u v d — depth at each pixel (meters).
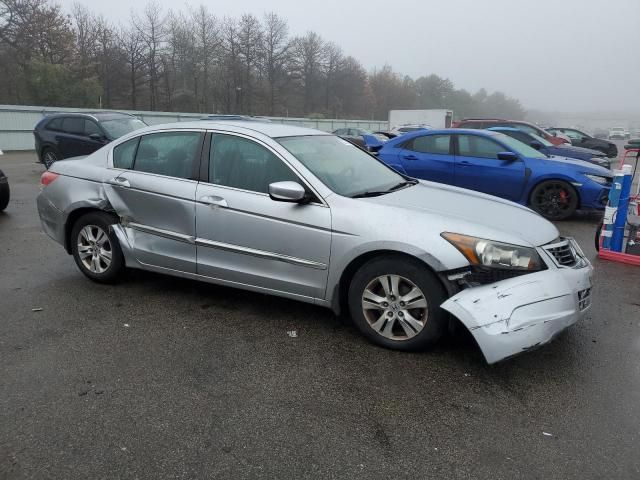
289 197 3.62
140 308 4.39
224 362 3.46
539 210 8.72
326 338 3.84
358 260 3.67
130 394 3.06
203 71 58.38
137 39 52.47
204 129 4.34
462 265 3.26
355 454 2.55
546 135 17.22
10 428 2.72
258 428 2.75
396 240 3.41
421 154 9.19
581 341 3.84
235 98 59.91
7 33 41.72
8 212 8.80
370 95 84.31
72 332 3.91
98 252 4.88
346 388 3.15
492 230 3.37
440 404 2.99
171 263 4.41
